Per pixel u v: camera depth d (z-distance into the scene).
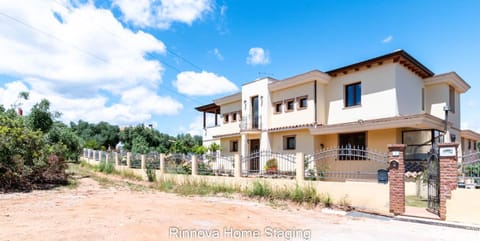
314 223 8.36
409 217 8.86
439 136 16.78
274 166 15.61
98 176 21.22
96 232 6.55
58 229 6.77
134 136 40.25
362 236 7.00
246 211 9.89
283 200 11.95
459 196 8.27
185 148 26.84
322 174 12.78
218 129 27.69
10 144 13.41
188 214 9.03
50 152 15.98
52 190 14.04
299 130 19.36
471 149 24.73
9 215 8.30
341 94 18.50
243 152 22.98
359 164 16.47
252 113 23.11
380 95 16.53
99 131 53.06
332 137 18.48
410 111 16.98
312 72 18.39
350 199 10.68
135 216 8.42
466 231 7.54
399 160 9.45
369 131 16.62
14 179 13.92
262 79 22.17
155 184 17.62
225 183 14.73
